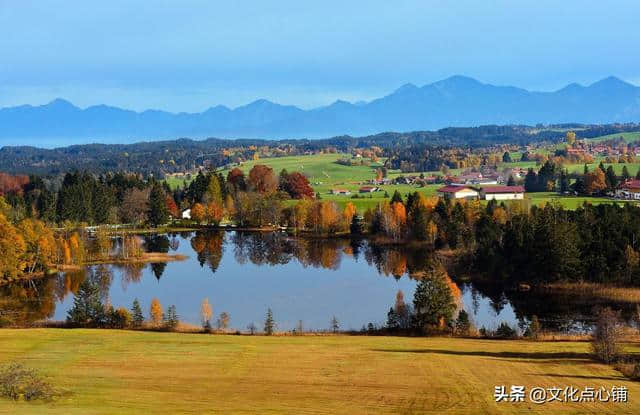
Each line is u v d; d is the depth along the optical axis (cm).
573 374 5031
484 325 8194
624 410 4050
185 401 4175
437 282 7506
